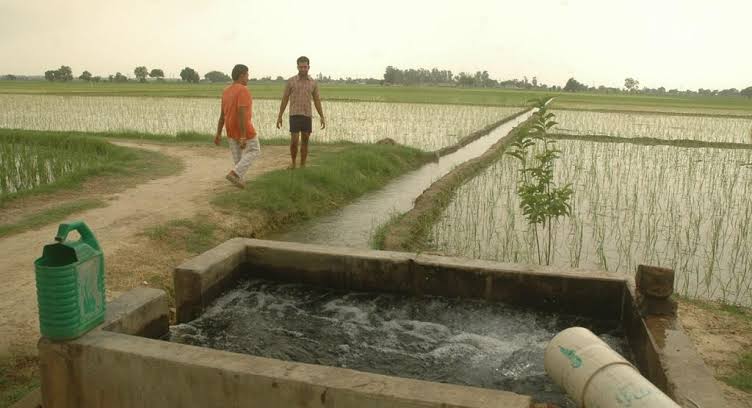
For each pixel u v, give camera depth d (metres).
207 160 13.91
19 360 4.40
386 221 9.75
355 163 13.73
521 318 5.23
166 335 4.66
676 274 7.34
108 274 6.15
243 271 5.96
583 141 21.53
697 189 12.53
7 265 6.28
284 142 17.42
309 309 5.46
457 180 13.18
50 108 34.38
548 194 7.81
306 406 3.19
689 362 3.66
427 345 4.86
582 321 5.15
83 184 10.58
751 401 4.06
